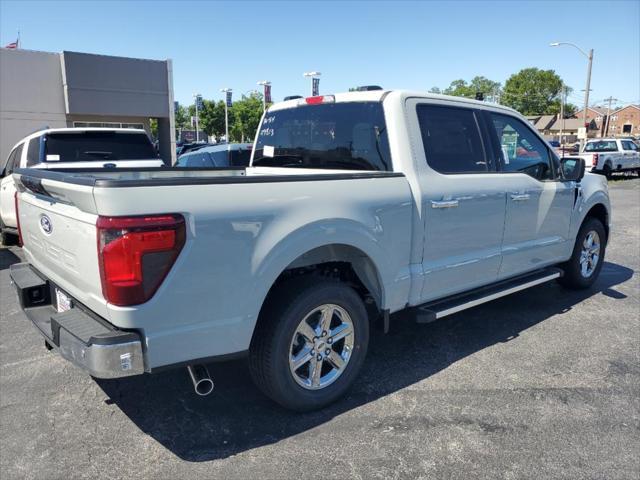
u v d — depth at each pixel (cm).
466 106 438
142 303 260
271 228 297
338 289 337
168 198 263
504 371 401
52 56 2094
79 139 885
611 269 719
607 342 457
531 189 480
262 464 289
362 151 407
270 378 317
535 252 502
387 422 330
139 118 2344
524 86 11562
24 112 2067
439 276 404
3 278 685
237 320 291
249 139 6106
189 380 386
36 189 328
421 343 455
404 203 369
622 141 2488
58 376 394
